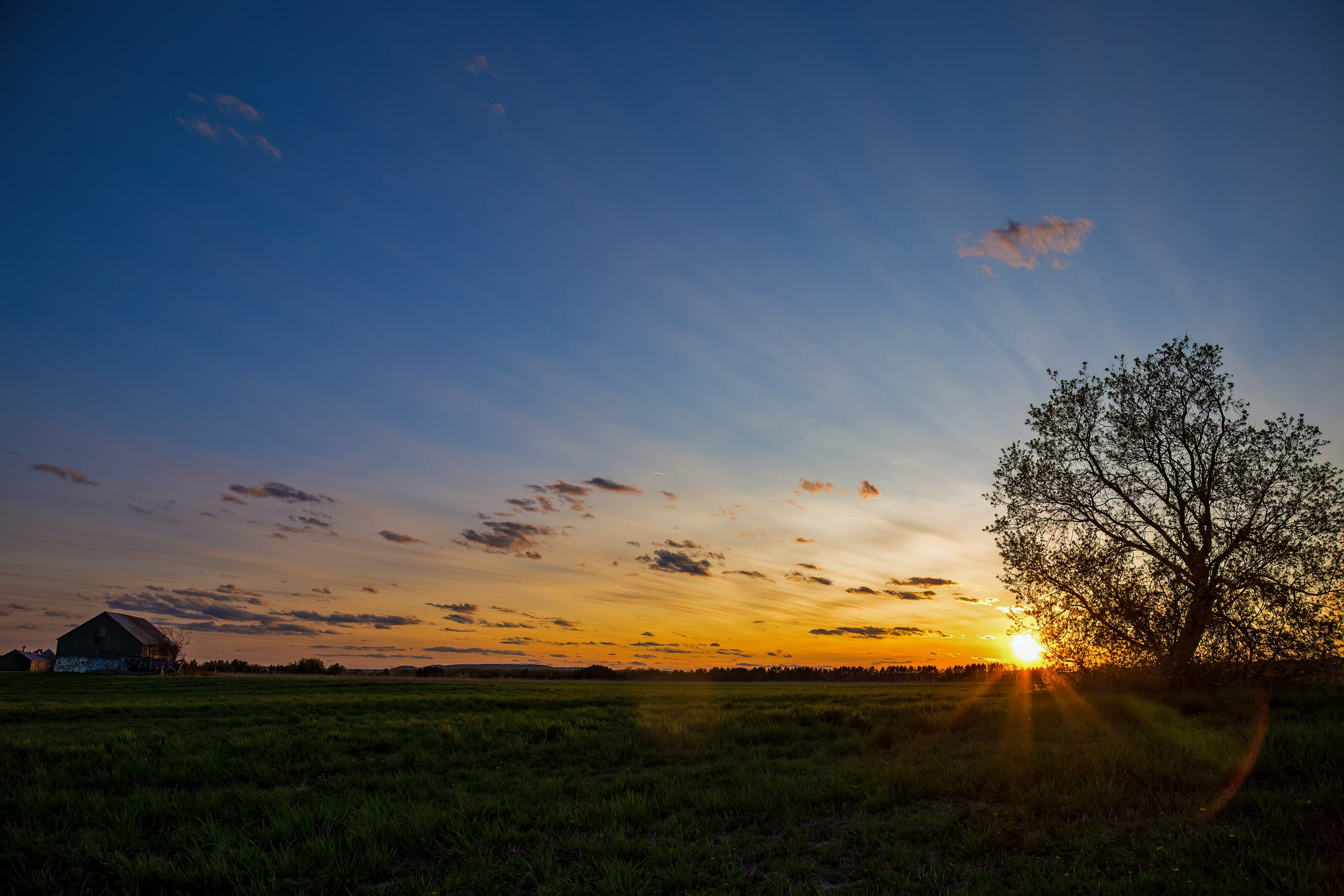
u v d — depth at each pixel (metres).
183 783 14.24
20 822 11.35
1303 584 22.17
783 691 42.91
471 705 30.28
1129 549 24.19
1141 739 13.83
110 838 10.29
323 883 8.72
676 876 8.40
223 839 9.99
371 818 10.81
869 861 8.77
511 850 9.82
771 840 9.98
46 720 25.56
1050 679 25.86
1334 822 8.60
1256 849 8.05
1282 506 22.30
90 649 99.88
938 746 16.03
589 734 19.48
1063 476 25.33
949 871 8.44
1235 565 22.66
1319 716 15.47
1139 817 9.62
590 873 8.74
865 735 18.59
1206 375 23.50
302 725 22.81
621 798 12.02
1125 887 7.46
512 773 15.12
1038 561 25.17
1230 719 16.36
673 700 32.81
